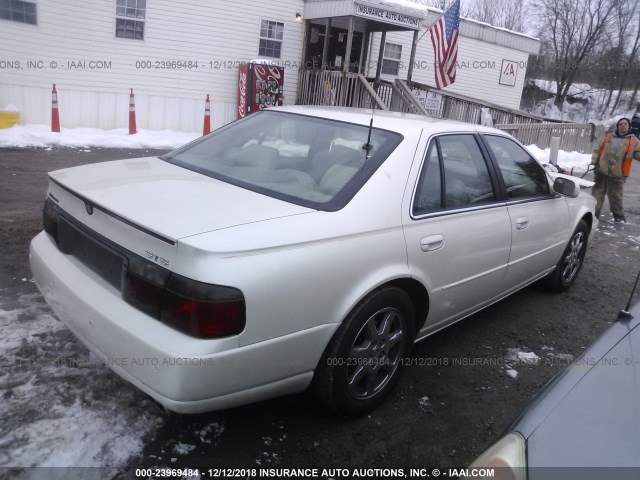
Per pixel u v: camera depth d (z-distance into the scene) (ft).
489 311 15.05
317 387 8.93
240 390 7.62
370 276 8.80
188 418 9.05
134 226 7.54
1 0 36.60
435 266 10.16
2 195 21.18
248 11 46.19
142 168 10.41
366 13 44.70
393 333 9.78
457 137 11.57
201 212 7.98
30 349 10.34
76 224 8.82
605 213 31.12
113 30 41.09
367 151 10.07
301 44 50.21
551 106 117.91
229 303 7.04
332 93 46.98
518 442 5.27
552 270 15.92
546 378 11.73
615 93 124.88
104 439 8.27
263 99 45.60
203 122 46.85
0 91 38.01
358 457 8.70
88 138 37.42
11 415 8.51
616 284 18.39
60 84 40.09
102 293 8.08
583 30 114.32
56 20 38.81
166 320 7.22
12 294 12.59
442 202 10.57
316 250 8.03
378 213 9.11
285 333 7.77
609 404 5.69
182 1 43.11
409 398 10.46
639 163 57.57
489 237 11.54
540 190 14.19
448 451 9.08
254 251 7.38
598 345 6.81
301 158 10.41
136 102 43.47
